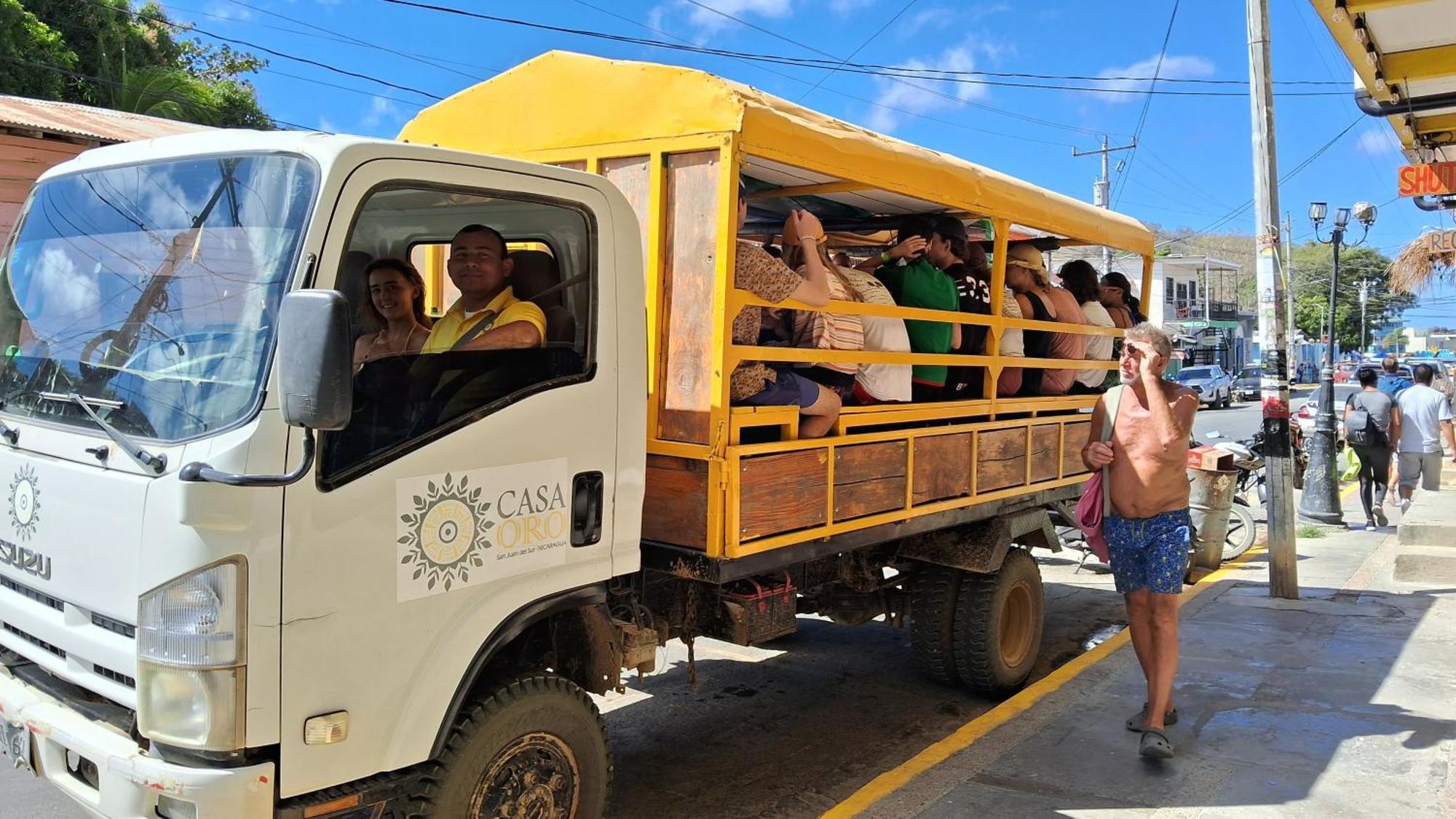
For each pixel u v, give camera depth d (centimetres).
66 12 1684
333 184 274
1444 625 659
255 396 262
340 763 276
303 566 266
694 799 464
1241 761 443
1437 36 659
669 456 386
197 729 255
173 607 256
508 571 316
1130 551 475
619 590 382
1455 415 1409
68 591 287
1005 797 408
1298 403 3397
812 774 495
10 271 347
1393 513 1252
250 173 290
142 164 317
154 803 265
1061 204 625
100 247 319
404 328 360
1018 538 633
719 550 373
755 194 481
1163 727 469
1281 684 543
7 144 1045
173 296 292
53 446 298
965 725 492
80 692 306
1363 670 564
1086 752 453
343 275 277
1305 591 765
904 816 392
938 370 525
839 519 435
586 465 341
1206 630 649
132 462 271
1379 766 437
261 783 260
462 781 305
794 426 409
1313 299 7025
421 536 291
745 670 655
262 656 258
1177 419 465
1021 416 604
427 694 295
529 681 326
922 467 493
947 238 550
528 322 328
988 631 565
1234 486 898
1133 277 4416
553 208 337
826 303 424
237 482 250
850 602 568
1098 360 688
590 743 344
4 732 319
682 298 384
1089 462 486
